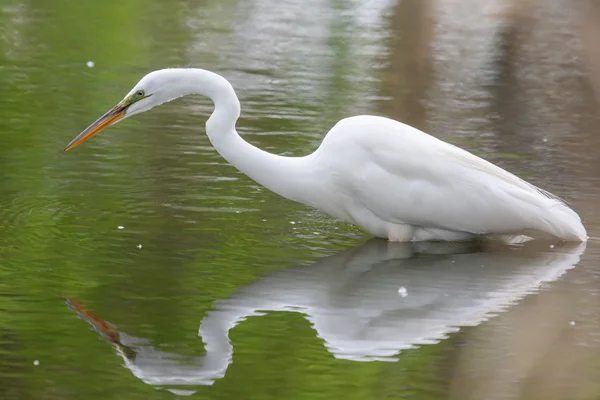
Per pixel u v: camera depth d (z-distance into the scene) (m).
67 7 27.12
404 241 11.64
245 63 21.69
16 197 12.34
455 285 10.20
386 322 9.16
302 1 29.72
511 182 11.54
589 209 12.71
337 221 12.30
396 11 28.77
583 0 30.14
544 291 10.06
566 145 16.17
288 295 9.72
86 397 7.44
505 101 19.47
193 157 14.43
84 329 8.69
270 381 7.86
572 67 22.80
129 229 11.45
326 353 8.41
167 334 8.68
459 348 8.60
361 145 11.22
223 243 11.16
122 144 14.93
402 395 7.66
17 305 9.16
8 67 20.27
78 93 18.28
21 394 7.45
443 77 21.42
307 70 21.28
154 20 26.22
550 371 8.12
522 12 29.02
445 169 11.24
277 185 11.47
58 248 10.73
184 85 11.20
